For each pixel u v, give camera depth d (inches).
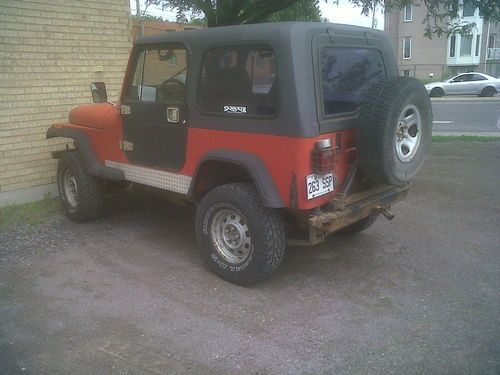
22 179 275.9
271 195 159.9
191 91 179.9
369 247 213.0
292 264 195.9
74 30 286.8
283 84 152.7
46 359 134.9
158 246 215.6
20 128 271.3
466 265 193.5
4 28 257.9
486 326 148.9
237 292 172.7
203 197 187.3
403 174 168.7
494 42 1670.8
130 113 206.4
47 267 194.4
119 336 145.9
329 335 145.4
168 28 443.5
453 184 314.0
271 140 158.7
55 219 251.6
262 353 136.9
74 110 249.1
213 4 341.1
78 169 234.2
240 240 173.0
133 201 280.8
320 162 154.5
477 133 577.9
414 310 159.2
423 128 175.5
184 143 186.4
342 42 168.7
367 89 181.9
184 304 164.6
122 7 308.8
